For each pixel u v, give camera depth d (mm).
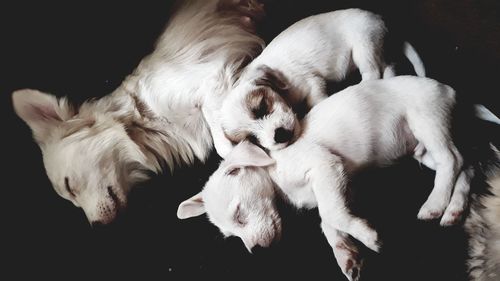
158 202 642
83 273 602
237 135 531
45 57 689
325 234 499
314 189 485
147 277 578
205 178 657
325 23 580
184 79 634
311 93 566
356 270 471
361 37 560
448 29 571
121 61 688
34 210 659
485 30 543
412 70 586
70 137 610
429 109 473
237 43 668
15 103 597
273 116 510
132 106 638
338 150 498
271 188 519
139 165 663
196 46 646
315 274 516
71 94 684
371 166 519
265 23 710
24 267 622
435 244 482
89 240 625
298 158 495
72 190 610
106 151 620
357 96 503
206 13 667
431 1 587
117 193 624
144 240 607
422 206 475
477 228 461
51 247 630
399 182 531
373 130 498
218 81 634
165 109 641
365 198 526
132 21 684
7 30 686
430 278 469
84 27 683
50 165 612
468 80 547
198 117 654
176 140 665
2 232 647
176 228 607
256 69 556
